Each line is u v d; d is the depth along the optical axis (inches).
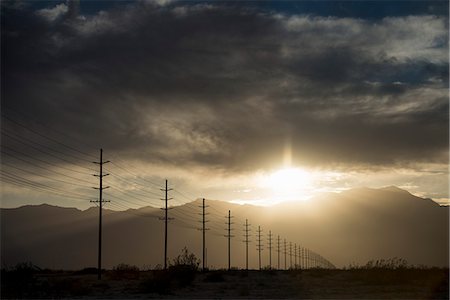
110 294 1624.0
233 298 1459.2
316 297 1453.0
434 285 1705.2
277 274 2965.1
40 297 1514.5
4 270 1752.0
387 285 1811.0
